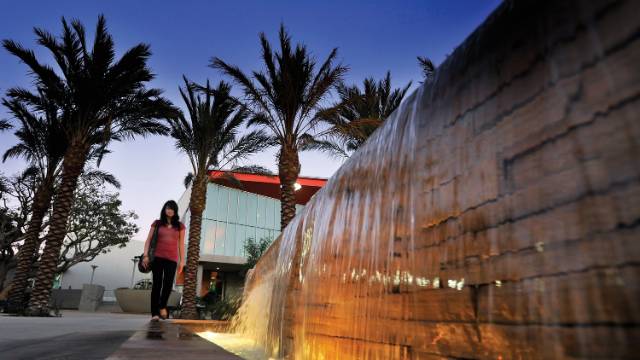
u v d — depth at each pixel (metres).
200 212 18.09
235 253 27.81
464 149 0.87
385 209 1.31
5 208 23.30
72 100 14.73
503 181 0.72
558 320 0.55
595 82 0.53
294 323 2.43
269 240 26.05
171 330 3.50
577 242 0.53
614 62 0.51
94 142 15.96
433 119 1.05
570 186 0.55
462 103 0.90
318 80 13.75
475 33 0.90
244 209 29.12
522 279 0.63
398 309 1.11
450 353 0.84
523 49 0.70
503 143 0.73
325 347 1.76
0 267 23.02
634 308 0.45
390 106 16.34
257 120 15.30
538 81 0.65
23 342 3.05
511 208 0.68
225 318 12.78
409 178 1.15
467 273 0.80
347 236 1.67
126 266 37.88
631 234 0.46
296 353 2.31
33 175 22.62
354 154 1.85
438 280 0.91
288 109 14.04
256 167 18.53
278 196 31.19
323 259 1.97
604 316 0.48
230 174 18.94
